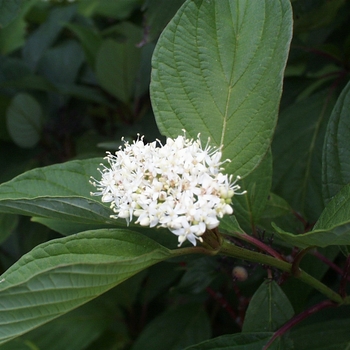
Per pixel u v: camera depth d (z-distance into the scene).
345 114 0.30
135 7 0.51
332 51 0.38
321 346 0.31
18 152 0.48
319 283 0.29
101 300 0.40
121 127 0.47
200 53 0.30
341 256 0.37
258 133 0.28
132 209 0.27
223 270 0.33
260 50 0.29
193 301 0.38
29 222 0.44
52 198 0.27
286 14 0.28
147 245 0.26
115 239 0.26
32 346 0.36
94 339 0.38
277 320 0.30
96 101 0.46
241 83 0.29
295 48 0.39
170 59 0.30
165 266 0.39
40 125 0.46
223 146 0.29
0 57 0.50
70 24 0.47
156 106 0.30
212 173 0.27
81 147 0.44
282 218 0.32
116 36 0.53
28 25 0.59
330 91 0.37
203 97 0.30
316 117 0.37
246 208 0.31
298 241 0.26
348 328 0.31
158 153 0.28
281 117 0.37
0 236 0.40
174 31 0.30
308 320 0.35
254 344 0.29
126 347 0.40
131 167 0.28
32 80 0.44
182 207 0.26
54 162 0.48
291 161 0.36
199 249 0.27
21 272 0.25
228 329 0.40
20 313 0.25
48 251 0.25
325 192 0.30
